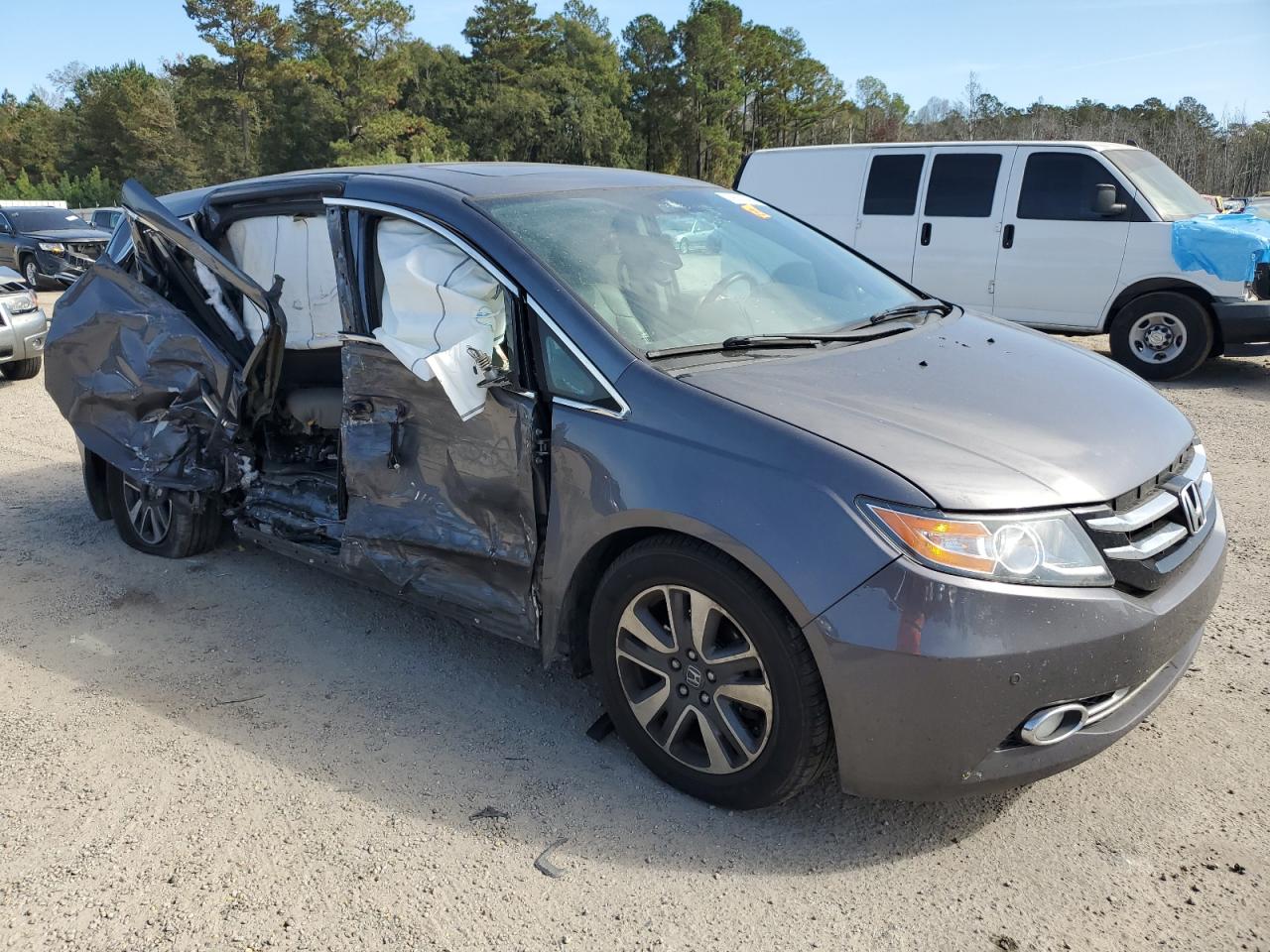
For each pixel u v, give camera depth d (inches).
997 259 364.2
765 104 4323.3
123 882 99.3
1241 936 89.8
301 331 168.6
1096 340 412.8
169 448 164.9
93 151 3582.7
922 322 139.4
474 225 124.1
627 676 113.4
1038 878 98.1
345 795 113.1
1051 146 353.7
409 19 2714.1
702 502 99.2
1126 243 338.0
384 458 130.3
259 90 2674.7
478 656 147.7
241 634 156.1
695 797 111.0
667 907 94.9
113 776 117.5
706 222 147.7
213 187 168.2
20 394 348.8
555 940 90.8
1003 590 89.7
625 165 3371.1
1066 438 103.1
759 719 103.5
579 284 119.0
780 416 100.8
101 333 169.0
